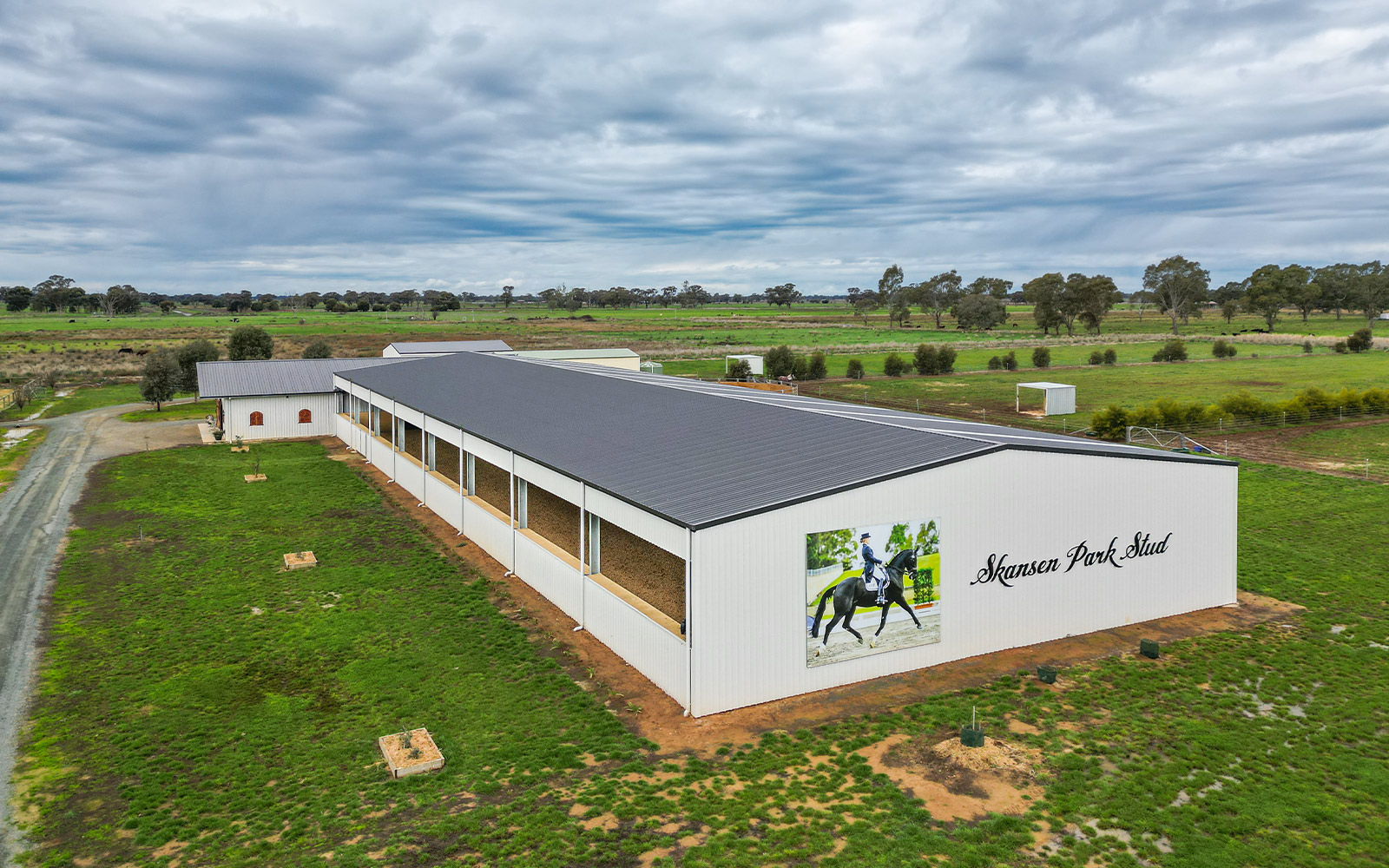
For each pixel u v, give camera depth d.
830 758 17.66
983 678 21.69
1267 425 57.91
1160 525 25.94
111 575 29.81
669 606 24.64
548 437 30.98
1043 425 60.88
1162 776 16.86
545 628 25.14
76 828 15.71
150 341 134.38
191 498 40.47
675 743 18.39
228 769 17.73
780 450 24.88
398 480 43.44
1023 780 16.70
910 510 21.64
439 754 17.81
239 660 23.11
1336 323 190.38
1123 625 25.47
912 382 88.62
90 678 22.03
